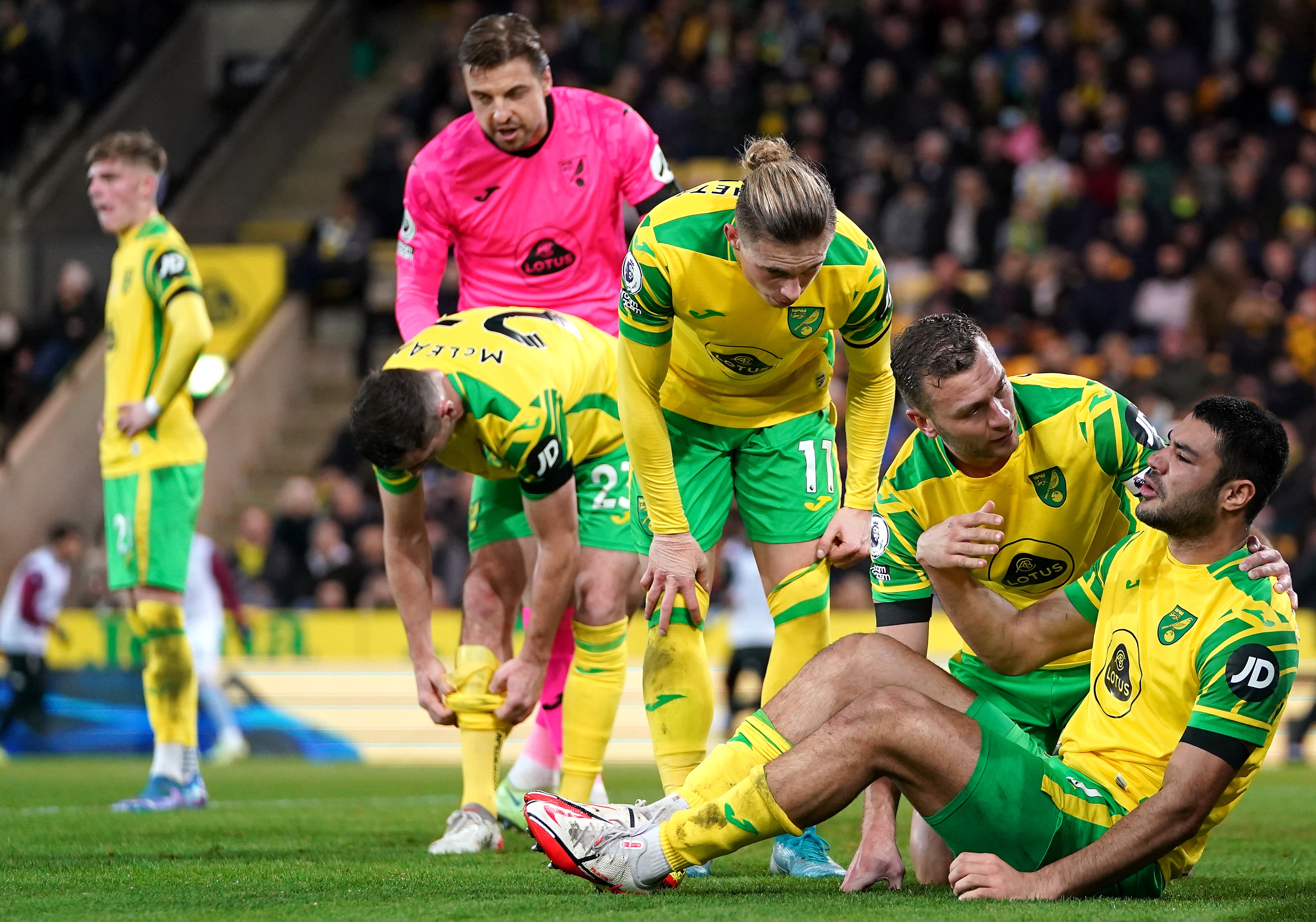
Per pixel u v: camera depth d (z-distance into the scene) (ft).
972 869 34.35
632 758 128.98
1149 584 36.35
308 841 54.80
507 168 55.83
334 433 179.52
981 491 40.45
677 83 179.22
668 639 46.16
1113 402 40.42
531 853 48.91
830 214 38.68
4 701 135.95
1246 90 165.37
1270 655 33.73
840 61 177.68
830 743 34.22
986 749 34.24
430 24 229.66
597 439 51.49
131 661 135.85
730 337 44.14
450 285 158.51
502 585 51.39
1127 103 162.20
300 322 185.88
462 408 45.70
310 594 142.41
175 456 69.92
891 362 38.99
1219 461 34.01
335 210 203.92
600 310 57.62
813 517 47.91
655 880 35.29
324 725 133.80
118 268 71.15
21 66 192.75
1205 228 149.07
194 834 57.93
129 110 199.41
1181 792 33.47
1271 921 31.40
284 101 211.00
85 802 78.64
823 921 30.50
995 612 39.27
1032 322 144.97
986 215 156.46
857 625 124.26
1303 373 134.82
